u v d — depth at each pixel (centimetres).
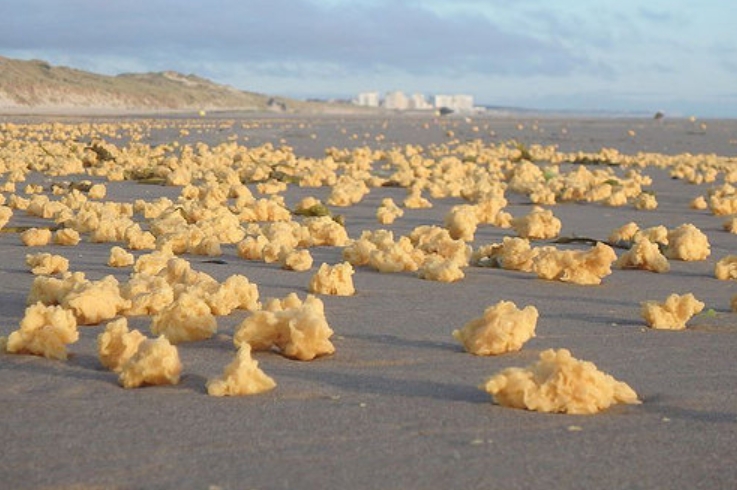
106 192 1462
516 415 380
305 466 316
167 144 2833
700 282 750
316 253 875
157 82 18550
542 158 2473
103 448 333
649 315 571
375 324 562
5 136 3028
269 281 711
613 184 1652
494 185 1614
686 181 1822
